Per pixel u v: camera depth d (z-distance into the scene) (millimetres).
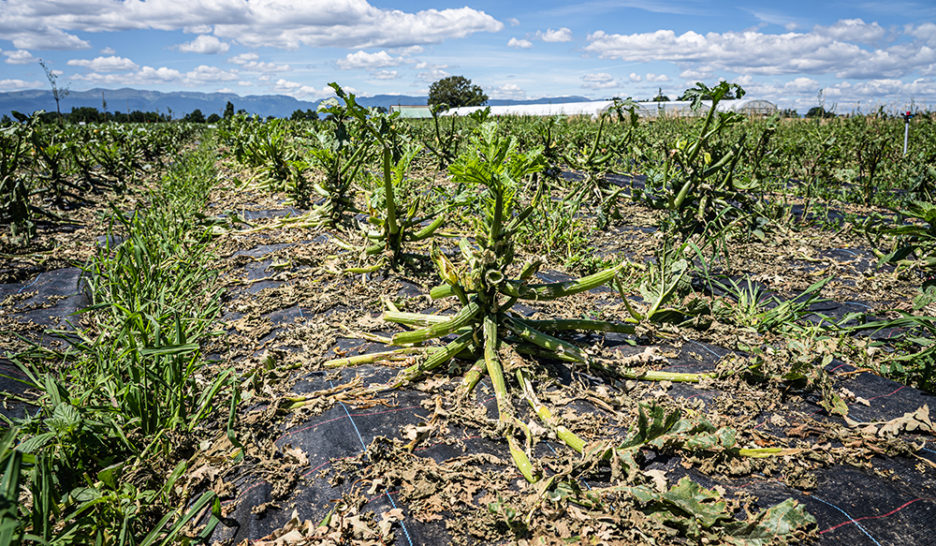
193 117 48031
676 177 7172
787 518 2199
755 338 3949
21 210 6758
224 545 2336
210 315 4605
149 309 4074
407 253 5688
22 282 5352
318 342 3984
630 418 3053
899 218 6891
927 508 2395
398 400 3219
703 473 2635
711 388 3381
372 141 6773
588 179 8039
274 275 5422
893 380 3588
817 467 2670
